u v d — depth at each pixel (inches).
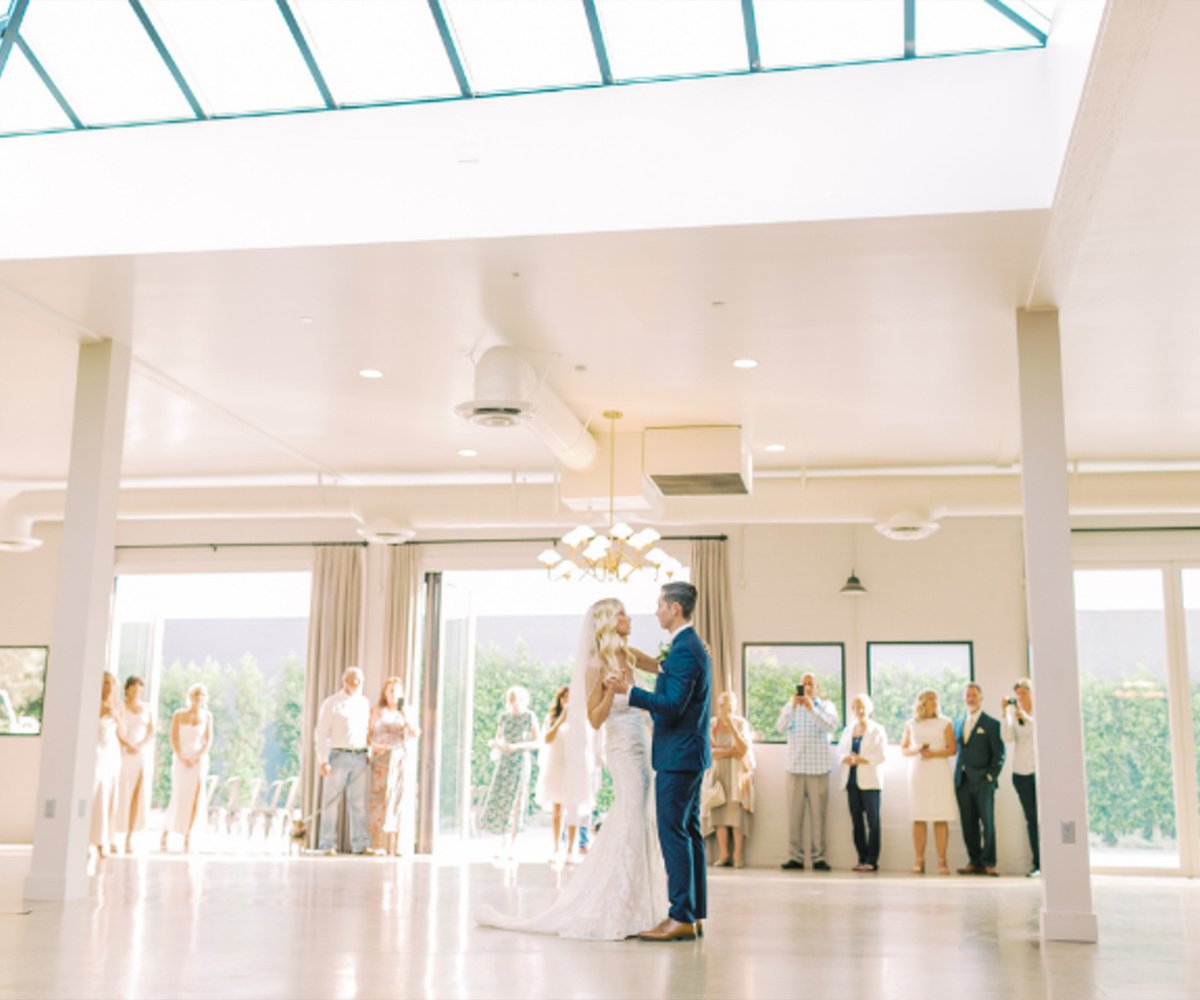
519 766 502.6
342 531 585.3
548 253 282.5
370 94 287.1
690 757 250.5
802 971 214.8
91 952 226.5
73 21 286.0
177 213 286.5
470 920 281.7
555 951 232.8
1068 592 292.7
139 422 440.1
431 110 284.2
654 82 276.7
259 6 278.7
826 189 262.8
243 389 398.3
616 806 259.6
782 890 389.4
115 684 485.7
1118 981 213.6
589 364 366.9
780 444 462.6
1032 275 289.1
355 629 571.8
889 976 212.7
